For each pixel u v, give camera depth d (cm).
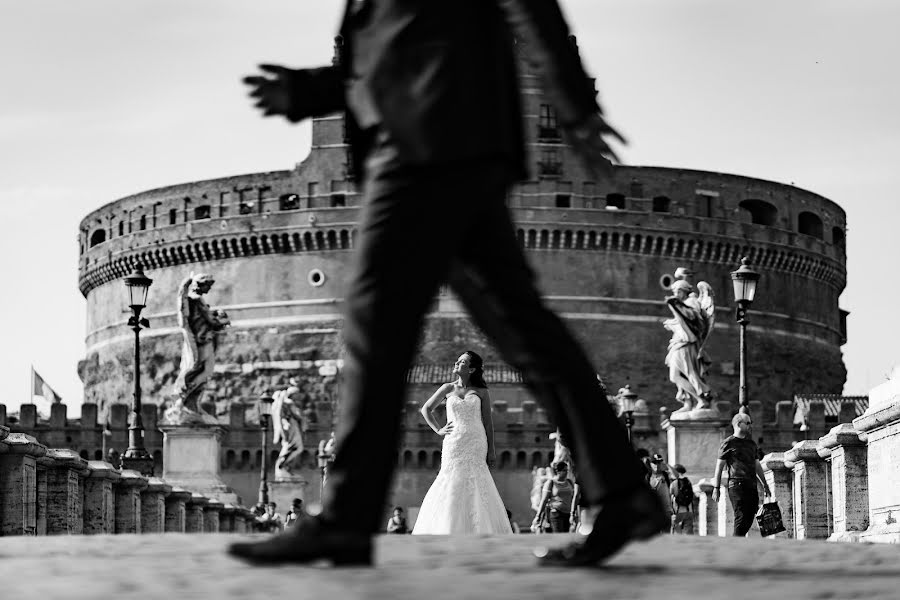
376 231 392
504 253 438
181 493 3159
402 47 400
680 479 3509
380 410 386
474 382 1778
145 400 12144
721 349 12012
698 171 12056
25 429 10612
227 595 335
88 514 2438
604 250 11700
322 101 479
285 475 8512
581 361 440
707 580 385
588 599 343
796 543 538
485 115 400
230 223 11906
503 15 414
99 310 12875
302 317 11712
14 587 355
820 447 2289
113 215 12688
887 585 376
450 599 333
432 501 1755
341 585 349
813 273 12750
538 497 8231
